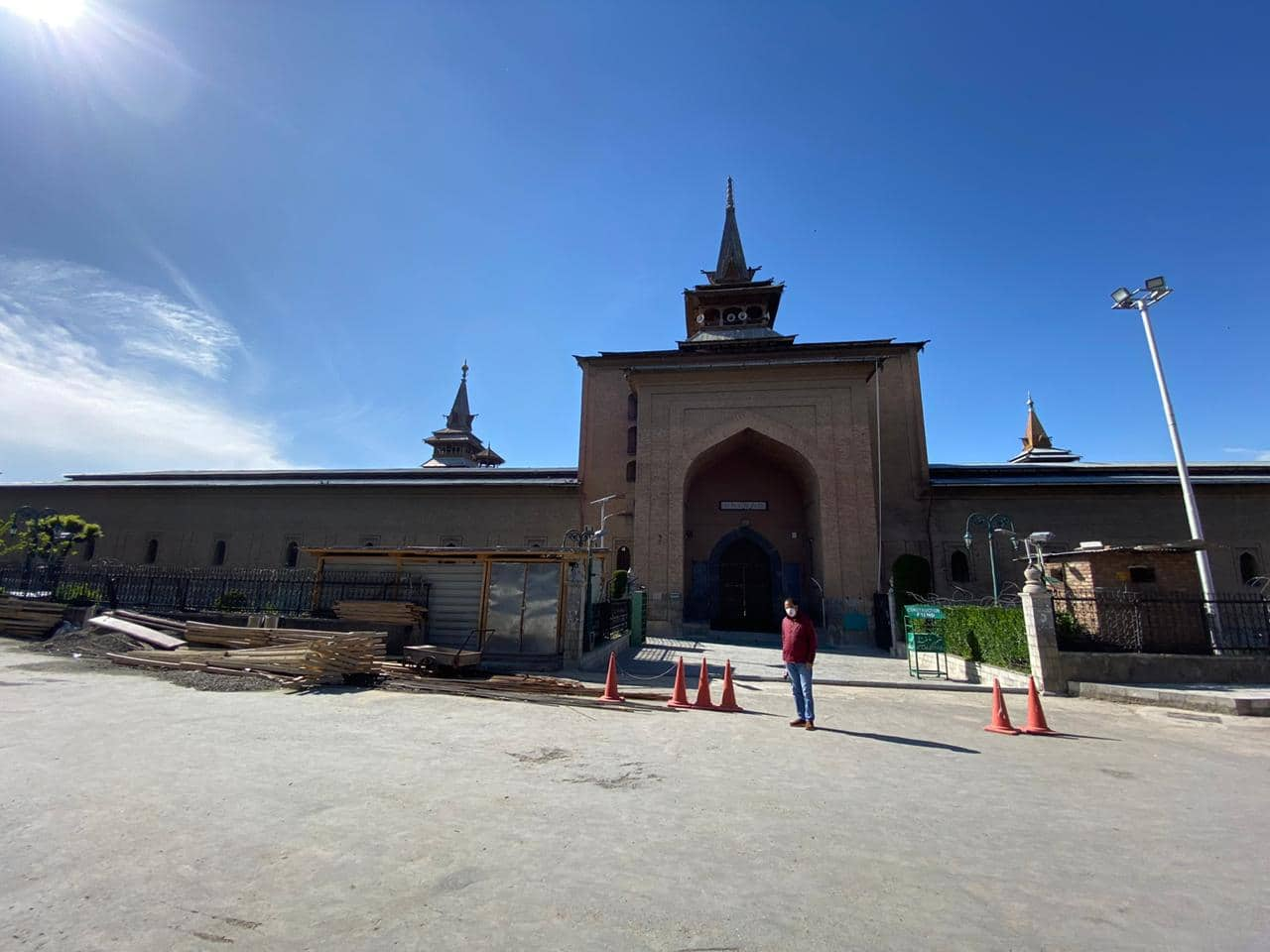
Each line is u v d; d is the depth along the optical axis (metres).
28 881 2.95
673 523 21.48
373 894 2.91
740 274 33.00
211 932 2.55
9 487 29.44
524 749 5.82
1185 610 11.06
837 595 20.22
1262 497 21.48
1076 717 8.39
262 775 4.70
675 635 20.28
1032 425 36.44
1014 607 11.73
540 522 25.38
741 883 3.15
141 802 4.04
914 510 23.28
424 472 27.61
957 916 2.85
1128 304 15.49
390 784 4.59
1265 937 2.72
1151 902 3.05
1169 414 14.66
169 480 29.39
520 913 2.77
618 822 3.97
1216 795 5.01
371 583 13.27
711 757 5.76
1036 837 3.94
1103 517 21.94
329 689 8.71
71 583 15.86
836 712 8.40
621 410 26.69
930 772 5.48
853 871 3.34
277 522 26.52
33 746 5.29
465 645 12.50
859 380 22.02
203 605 14.66
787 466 23.72
